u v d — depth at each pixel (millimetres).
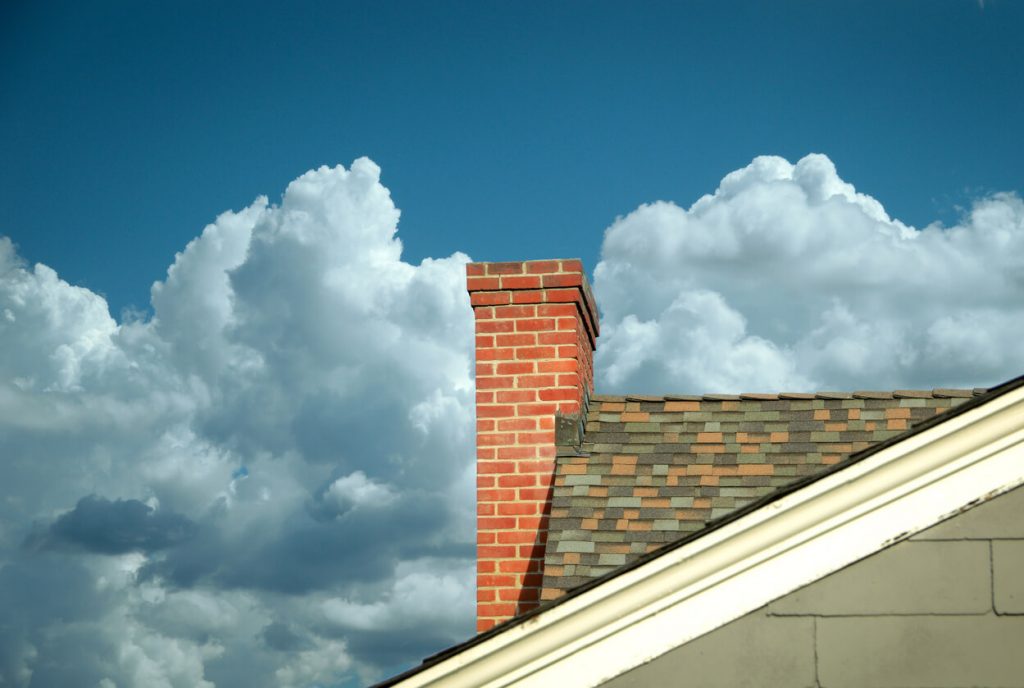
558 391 10102
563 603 4777
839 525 4680
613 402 10391
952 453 4637
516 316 10344
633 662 4742
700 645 4711
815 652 4617
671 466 9453
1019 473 4637
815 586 4680
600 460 9602
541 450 9977
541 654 4816
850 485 4648
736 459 9445
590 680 4770
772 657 4641
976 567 4594
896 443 4629
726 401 10156
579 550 8695
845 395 9969
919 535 4652
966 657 4523
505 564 9750
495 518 9875
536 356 10219
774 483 9148
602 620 4762
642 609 4750
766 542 4684
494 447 10047
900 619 4594
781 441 9578
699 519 8875
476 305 10406
